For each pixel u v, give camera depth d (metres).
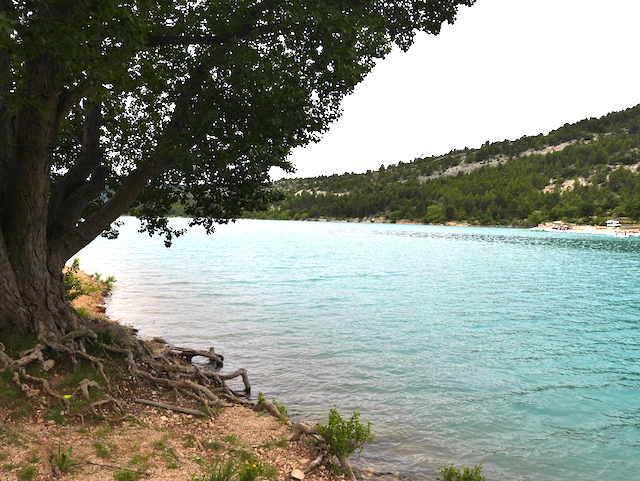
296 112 8.10
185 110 8.89
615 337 18.23
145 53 9.68
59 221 8.92
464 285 35.34
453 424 9.39
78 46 5.71
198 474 5.72
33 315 7.98
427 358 14.54
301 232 155.00
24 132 7.26
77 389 7.17
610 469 7.69
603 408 10.55
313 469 6.58
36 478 4.90
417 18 10.00
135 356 9.28
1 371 6.94
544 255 69.75
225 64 8.05
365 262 54.91
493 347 16.23
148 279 33.34
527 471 7.54
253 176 9.93
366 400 10.59
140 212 12.16
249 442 7.24
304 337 16.89
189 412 7.90
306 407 9.98
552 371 13.45
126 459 5.82
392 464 7.52
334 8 7.65
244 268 44.12
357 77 8.84
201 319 19.67
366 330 18.53
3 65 7.54
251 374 12.27
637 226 171.50
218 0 8.19
